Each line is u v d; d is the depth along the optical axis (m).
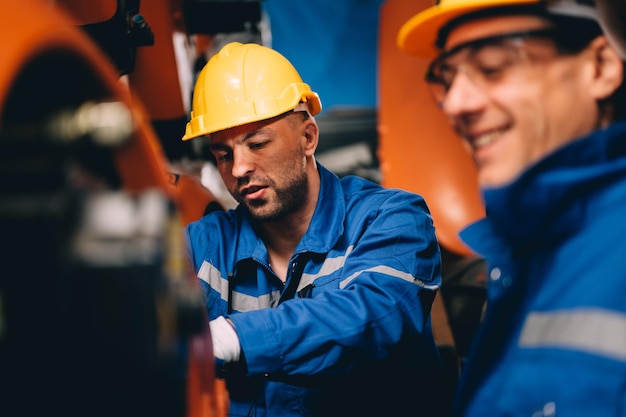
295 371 1.34
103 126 0.50
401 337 1.48
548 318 0.75
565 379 0.69
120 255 0.49
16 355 0.48
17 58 0.44
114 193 0.54
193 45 2.68
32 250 0.46
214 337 1.27
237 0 2.51
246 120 1.65
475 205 3.07
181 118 2.33
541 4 0.80
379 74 3.37
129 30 1.38
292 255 1.70
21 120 0.51
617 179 0.76
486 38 0.83
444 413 1.88
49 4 0.51
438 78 0.93
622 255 0.69
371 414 1.72
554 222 0.80
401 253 1.59
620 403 0.65
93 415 0.52
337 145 4.74
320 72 7.27
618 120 0.84
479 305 2.64
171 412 0.57
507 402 0.77
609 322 0.67
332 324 1.37
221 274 1.77
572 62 0.82
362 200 1.77
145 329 0.51
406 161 3.22
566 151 0.78
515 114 0.83
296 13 7.13
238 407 1.72
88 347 0.50
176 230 0.58
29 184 0.48
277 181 1.68
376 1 7.11
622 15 0.79
